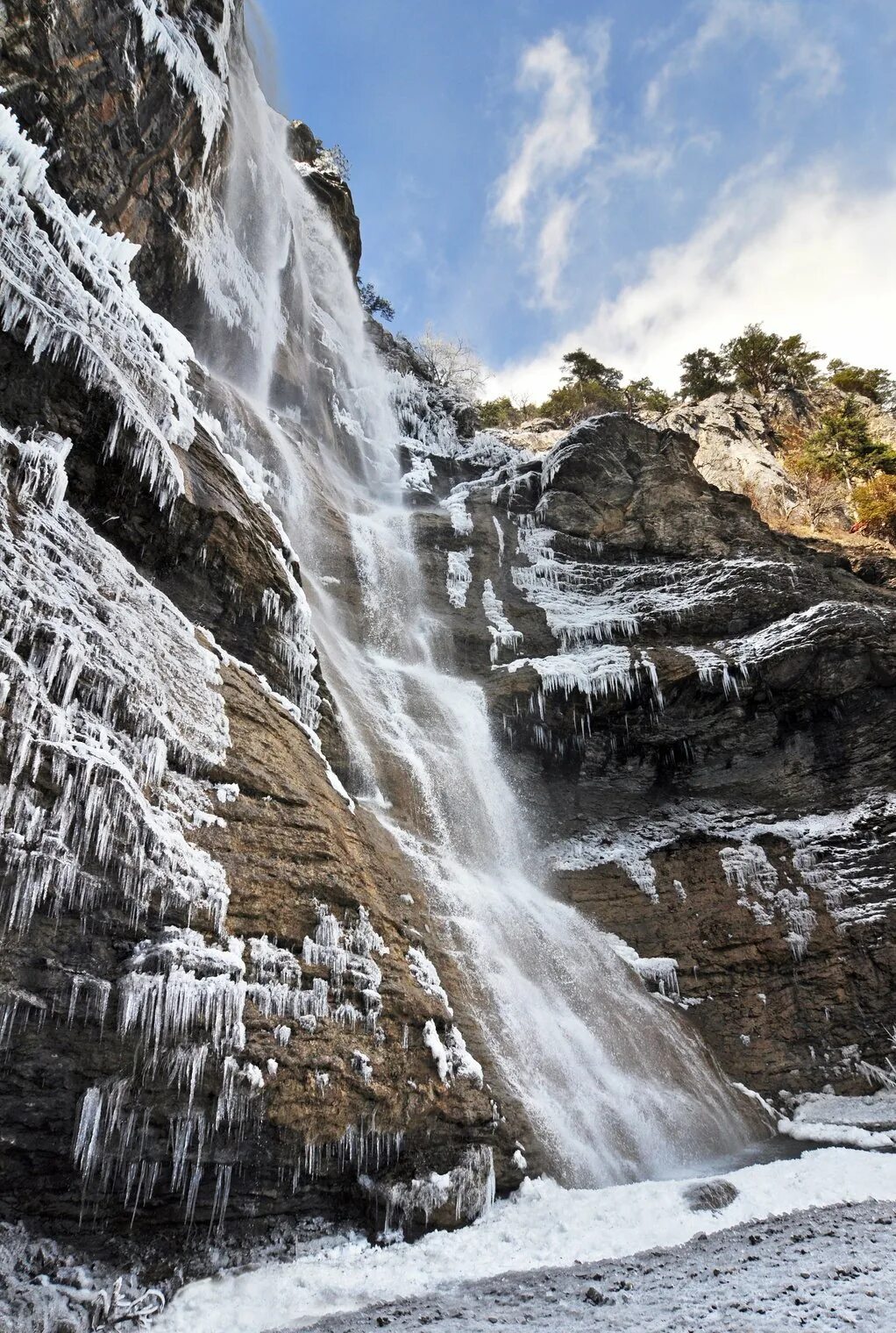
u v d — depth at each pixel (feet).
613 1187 29.94
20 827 19.26
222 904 23.61
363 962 27.40
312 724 39.04
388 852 36.14
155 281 57.77
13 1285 17.72
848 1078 49.42
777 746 62.85
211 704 28.78
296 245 86.17
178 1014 20.95
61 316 28.81
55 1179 18.97
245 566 36.81
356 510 72.79
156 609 28.94
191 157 56.34
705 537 74.33
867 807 58.65
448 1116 27.37
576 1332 17.19
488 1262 23.44
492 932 39.86
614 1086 37.70
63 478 26.61
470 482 87.81
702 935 54.90
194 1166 20.85
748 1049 50.47
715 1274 21.07
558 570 72.08
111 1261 19.48
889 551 92.38
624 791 63.52
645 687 60.85
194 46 54.70
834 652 60.18
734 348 200.95
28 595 22.18
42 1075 18.79
